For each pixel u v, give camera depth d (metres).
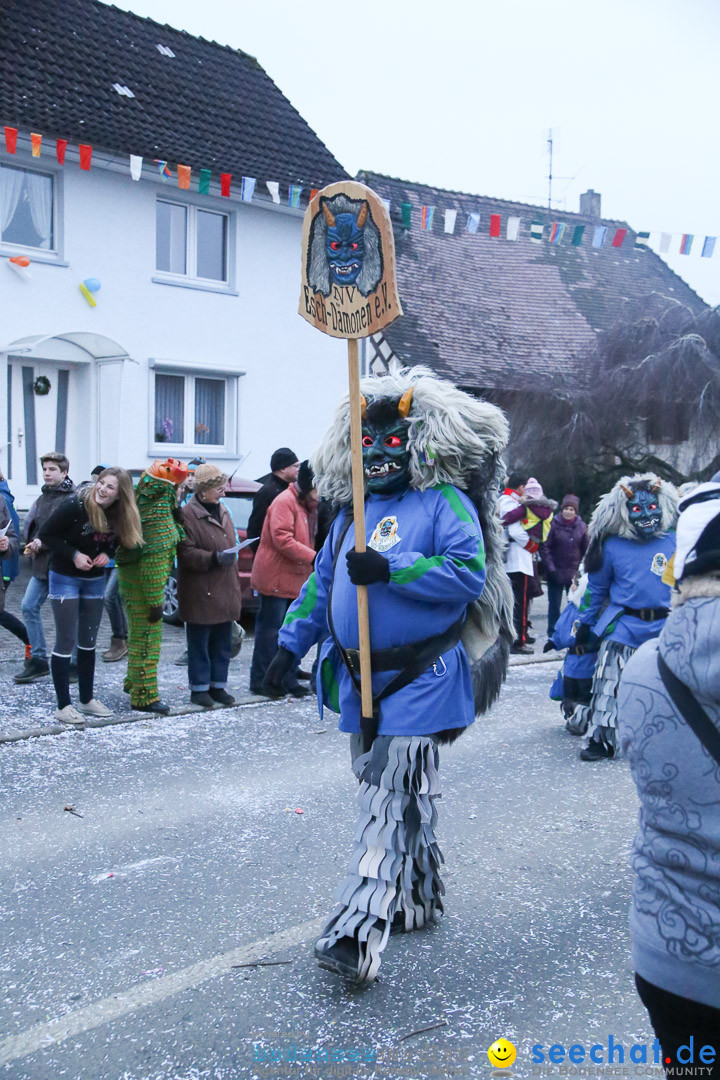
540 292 22.02
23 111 13.27
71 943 3.37
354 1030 2.84
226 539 6.71
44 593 7.32
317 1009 2.96
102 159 13.59
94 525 6.01
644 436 16.50
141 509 6.31
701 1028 1.75
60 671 6.13
